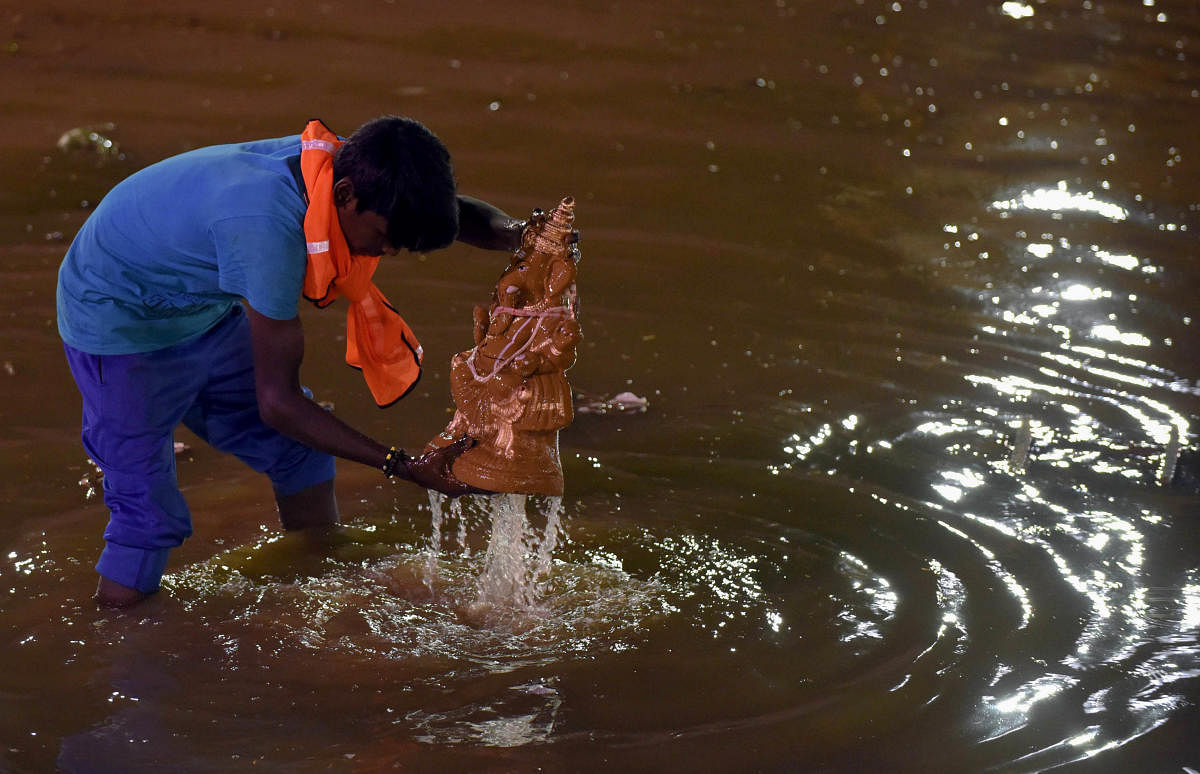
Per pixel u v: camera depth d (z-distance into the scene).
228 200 5.52
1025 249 12.07
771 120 15.55
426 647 6.31
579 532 7.38
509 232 6.52
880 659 6.25
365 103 15.10
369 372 6.52
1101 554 7.26
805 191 13.34
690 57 17.86
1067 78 18.05
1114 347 10.09
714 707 5.86
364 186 5.51
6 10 17.77
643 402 8.92
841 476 8.10
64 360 9.19
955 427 8.77
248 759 5.38
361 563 7.05
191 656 6.12
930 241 12.19
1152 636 6.47
